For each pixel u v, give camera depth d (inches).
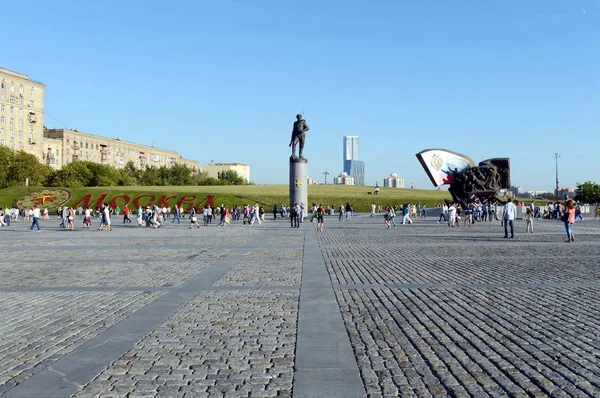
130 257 786.2
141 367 261.3
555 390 227.0
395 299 438.6
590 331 327.9
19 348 298.4
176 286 510.6
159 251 879.7
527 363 264.7
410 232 1392.7
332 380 241.0
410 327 341.1
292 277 566.6
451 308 400.8
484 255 784.9
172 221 2314.2
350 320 362.0
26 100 5359.3
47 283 537.3
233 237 1227.2
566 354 279.0
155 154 7741.1
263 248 924.6
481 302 423.5
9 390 230.4
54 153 5807.1
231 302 428.1
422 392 226.2
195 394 224.4
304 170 2196.1
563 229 1494.8
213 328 340.5
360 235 1277.1
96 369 258.7
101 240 1163.3
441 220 2156.7
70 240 1170.6
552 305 409.7
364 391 227.5
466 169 2669.8
